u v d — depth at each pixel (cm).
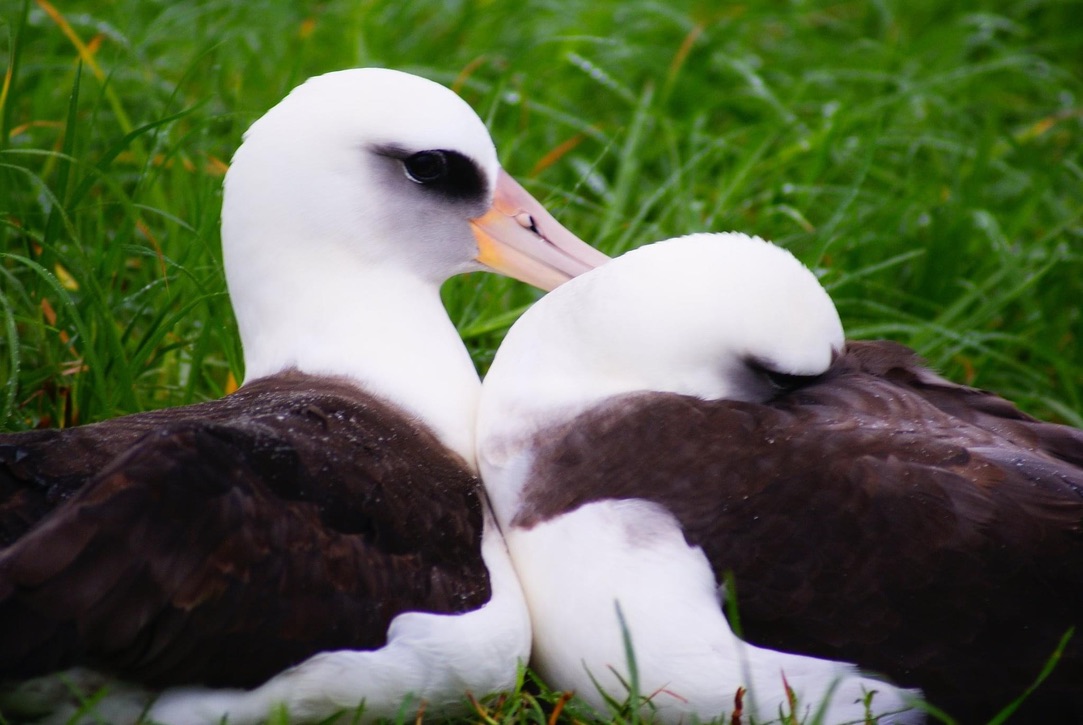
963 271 1641
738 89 1958
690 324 1067
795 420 1038
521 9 1997
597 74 1772
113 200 1460
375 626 953
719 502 995
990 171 1816
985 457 1004
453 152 1181
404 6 1908
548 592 1019
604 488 1019
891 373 1140
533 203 1238
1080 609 971
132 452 888
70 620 848
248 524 906
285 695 938
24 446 949
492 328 1423
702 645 968
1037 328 1579
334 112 1152
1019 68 2006
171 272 1428
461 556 1014
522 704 1012
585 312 1084
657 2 2066
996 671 970
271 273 1169
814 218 1708
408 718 985
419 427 1128
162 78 1788
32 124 1562
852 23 2209
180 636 884
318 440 998
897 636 973
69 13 1819
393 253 1187
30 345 1380
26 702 886
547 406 1074
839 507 984
